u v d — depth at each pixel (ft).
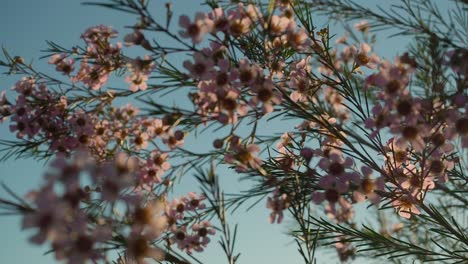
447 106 1.37
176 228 1.58
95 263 1.10
